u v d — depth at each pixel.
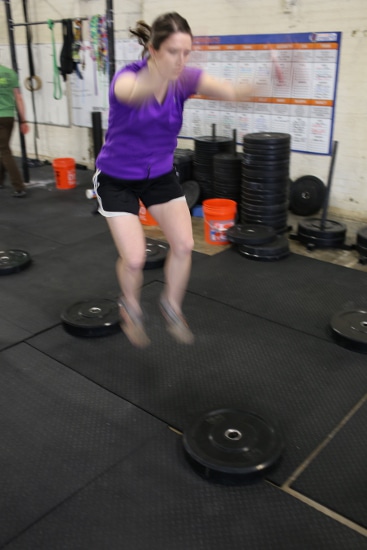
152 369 2.47
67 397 2.27
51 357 2.57
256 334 2.77
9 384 2.36
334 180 4.72
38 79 6.83
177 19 1.60
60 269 3.65
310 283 3.39
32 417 2.14
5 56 7.20
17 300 3.18
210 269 3.62
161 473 1.85
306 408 2.18
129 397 2.27
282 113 4.82
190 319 2.93
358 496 1.73
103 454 1.94
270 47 4.68
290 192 4.86
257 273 3.56
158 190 2.09
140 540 1.59
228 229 4.03
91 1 5.91
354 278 3.47
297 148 4.84
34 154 7.43
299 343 2.68
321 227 3.96
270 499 1.73
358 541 1.57
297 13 4.43
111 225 2.08
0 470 1.87
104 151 2.04
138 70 1.74
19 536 1.60
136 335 2.27
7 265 3.54
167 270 2.20
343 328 2.67
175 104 1.88
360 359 2.52
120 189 2.06
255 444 1.87
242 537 1.59
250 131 5.09
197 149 4.80
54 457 1.93
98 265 3.72
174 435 2.04
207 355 2.58
